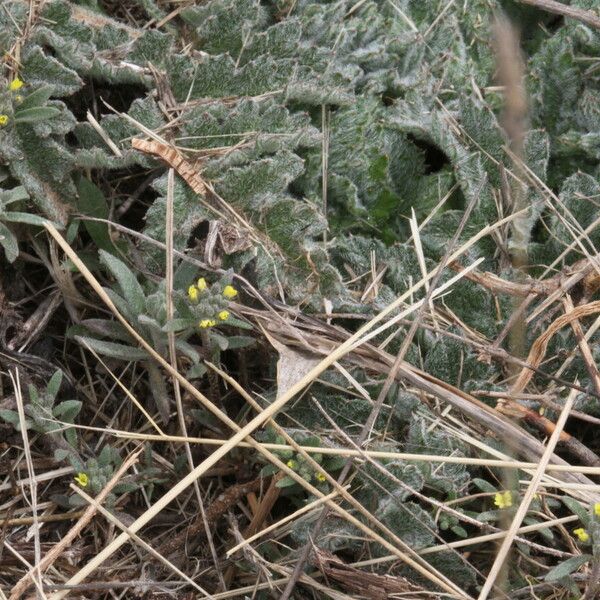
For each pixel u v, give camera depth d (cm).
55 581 26
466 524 28
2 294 29
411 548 26
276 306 29
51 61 29
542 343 28
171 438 27
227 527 28
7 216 27
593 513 25
